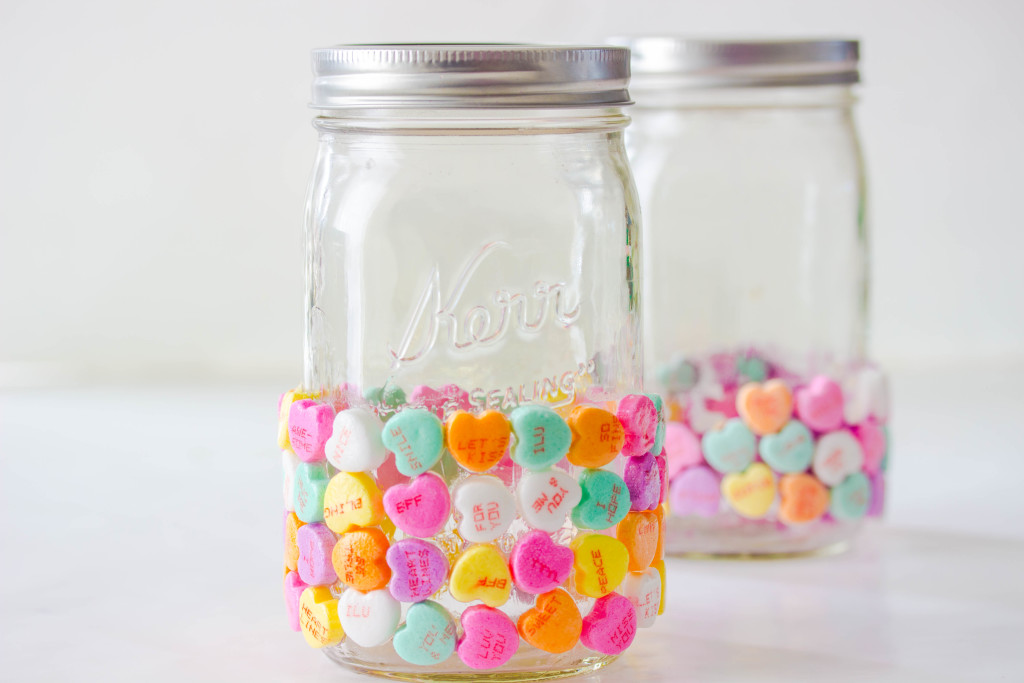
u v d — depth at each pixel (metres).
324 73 0.65
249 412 1.11
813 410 0.77
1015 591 0.75
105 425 1.07
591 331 0.67
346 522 0.64
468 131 0.64
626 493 0.65
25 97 1.26
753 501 0.77
